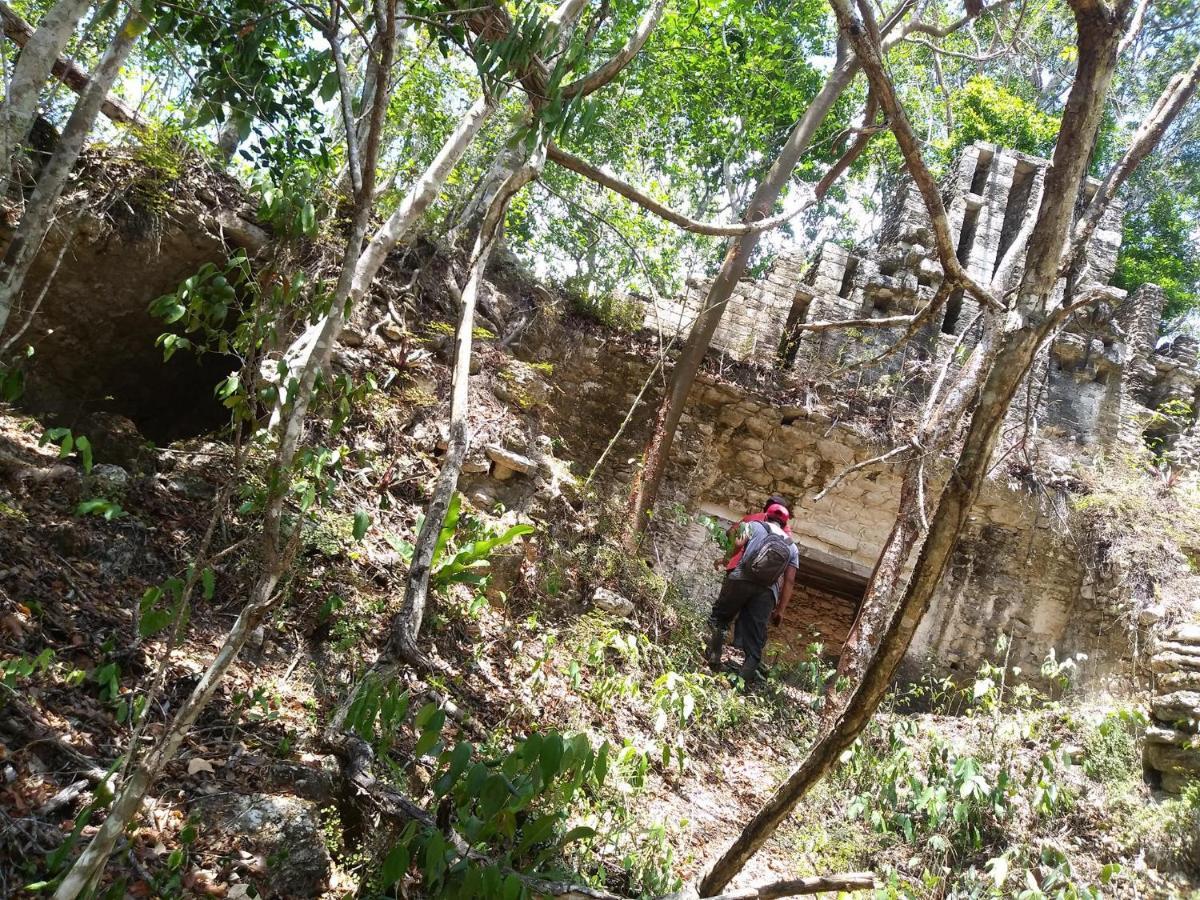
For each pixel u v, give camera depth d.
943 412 7.13
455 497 5.43
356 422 6.10
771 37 11.77
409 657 4.33
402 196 7.27
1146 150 3.56
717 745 5.88
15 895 2.32
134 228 5.69
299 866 2.84
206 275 2.39
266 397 2.41
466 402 5.54
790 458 8.87
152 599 2.45
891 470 8.88
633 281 9.21
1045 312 2.94
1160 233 15.70
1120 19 2.85
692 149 12.62
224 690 3.63
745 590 7.07
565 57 2.95
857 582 9.39
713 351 8.79
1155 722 6.18
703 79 11.55
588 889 2.83
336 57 2.63
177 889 2.54
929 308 3.96
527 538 6.34
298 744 3.49
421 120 7.88
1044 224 2.97
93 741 3.01
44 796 2.67
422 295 7.30
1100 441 9.59
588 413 8.43
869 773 5.62
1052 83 14.71
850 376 9.05
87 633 3.52
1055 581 8.93
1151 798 5.79
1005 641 6.73
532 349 8.18
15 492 4.11
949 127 13.34
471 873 2.40
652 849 4.08
